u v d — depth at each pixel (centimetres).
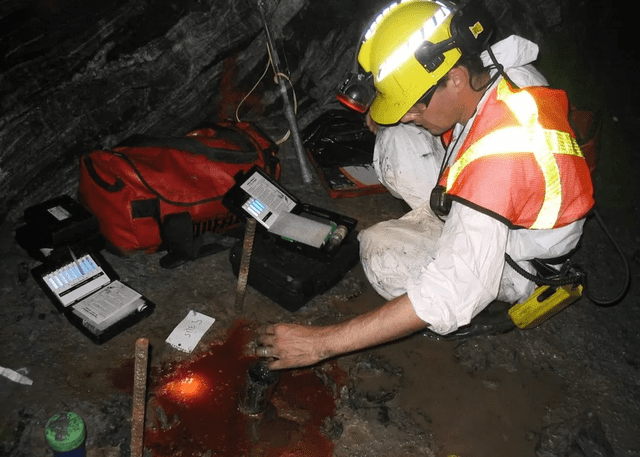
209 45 296
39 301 228
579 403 226
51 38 254
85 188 242
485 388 226
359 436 202
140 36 276
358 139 346
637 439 216
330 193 306
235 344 227
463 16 153
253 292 250
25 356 208
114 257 252
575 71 468
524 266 205
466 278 147
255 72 330
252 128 288
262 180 258
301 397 212
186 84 300
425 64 157
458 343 242
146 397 202
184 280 249
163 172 240
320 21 341
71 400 196
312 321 242
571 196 162
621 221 333
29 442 182
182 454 187
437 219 231
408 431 206
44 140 258
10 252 246
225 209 256
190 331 226
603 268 297
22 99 247
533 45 186
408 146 240
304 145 334
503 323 238
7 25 246
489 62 184
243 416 202
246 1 298
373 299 258
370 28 177
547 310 206
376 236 223
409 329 153
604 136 407
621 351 252
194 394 206
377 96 180
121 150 252
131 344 219
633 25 538
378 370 225
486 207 147
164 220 240
